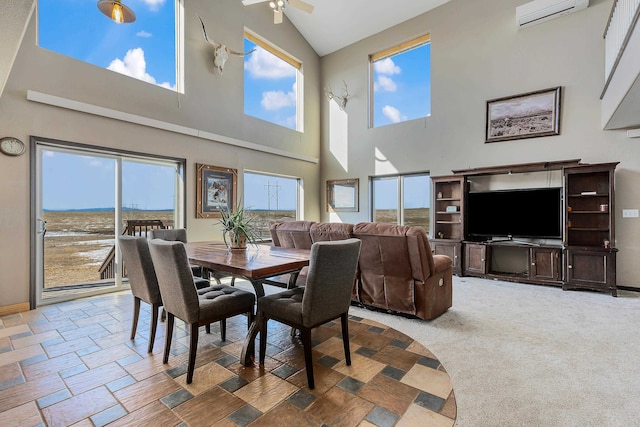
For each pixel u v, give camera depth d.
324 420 1.62
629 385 1.96
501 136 5.22
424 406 1.74
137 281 2.46
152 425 1.58
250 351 2.20
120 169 4.24
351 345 2.54
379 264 3.16
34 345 2.50
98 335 2.70
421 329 2.88
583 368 2.17
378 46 6.61
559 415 1.67
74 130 3.71
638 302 3.70
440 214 5.77
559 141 4.75
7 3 1.60
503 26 5.21
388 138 6.50
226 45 5.48
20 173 3.34
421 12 6.02
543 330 2.85
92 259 4.02
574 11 4.59
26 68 3.38
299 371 2.12
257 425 1.58
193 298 1.98
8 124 3.26
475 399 1.81
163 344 2.54
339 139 7.22
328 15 6.37
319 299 1.93
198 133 4.99
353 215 7.01
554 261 4.42
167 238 3.64
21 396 1.82
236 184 5.63
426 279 2.98
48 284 3.69
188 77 4.91
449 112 5.75
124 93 4.17
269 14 6.27
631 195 4.27
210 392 1.87
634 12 2.94
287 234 3.80
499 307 3.52
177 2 4.86
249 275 2.05
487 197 5.23
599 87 4.45
